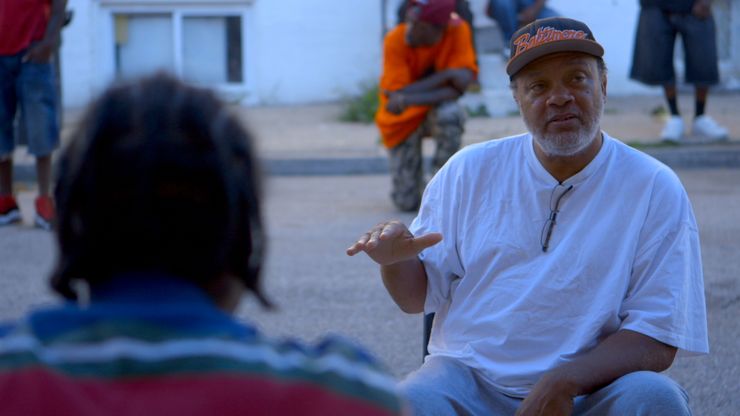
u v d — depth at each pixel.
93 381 1.47
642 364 2.94
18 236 7.92
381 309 5.94
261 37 14.51
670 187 3.08
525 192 3.13
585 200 3.09
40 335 1.52
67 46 14.25
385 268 3.20
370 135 12.23
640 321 2.97
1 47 7.86
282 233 7.91
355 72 14.59
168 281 1.55
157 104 1.56
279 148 11.45
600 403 2.87
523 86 3.10
